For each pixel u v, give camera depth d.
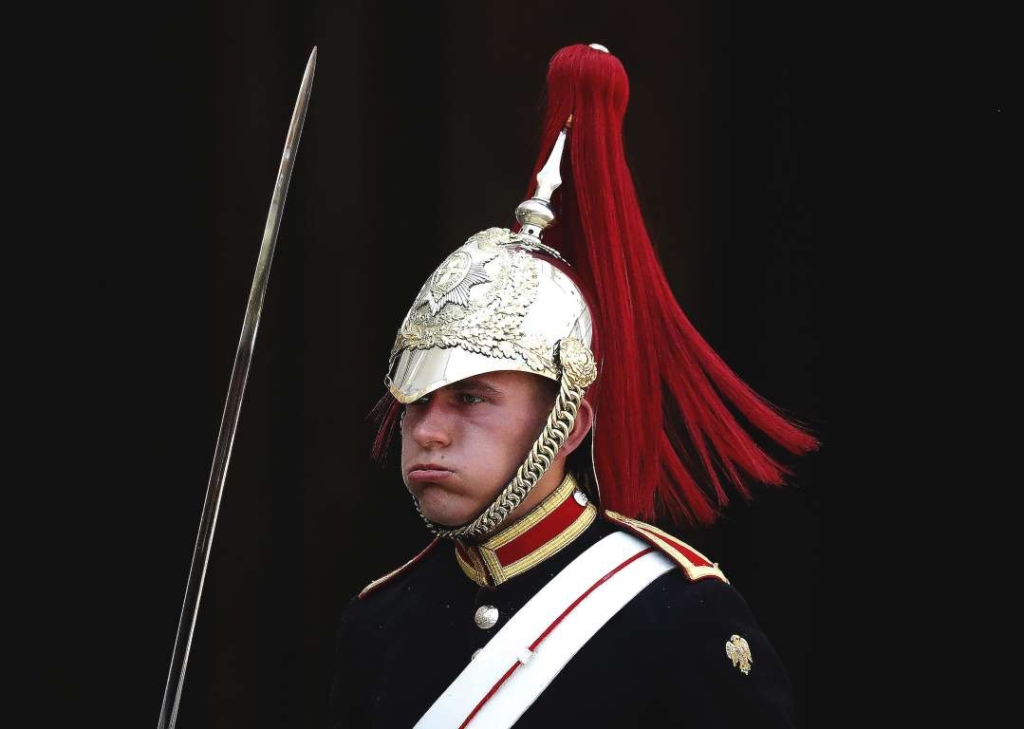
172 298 13.67
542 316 6.10
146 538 13.58
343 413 13.70
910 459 12.45
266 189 13.62
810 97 12.89
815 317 12.80
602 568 6.25
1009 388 12.11
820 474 12.69
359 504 13.72
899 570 12.48
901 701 12.45
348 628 7.10
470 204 13.59
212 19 13.59
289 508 13.68
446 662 6.41
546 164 6.70
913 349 12.46
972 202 12.24
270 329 13.66
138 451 13.62
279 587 13.65
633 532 6.39
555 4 13.58
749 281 13.10
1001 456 12.13
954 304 12.30
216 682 13.52
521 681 6.07
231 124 13.58
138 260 13.65
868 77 12.66
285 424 13.70
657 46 13.40
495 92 13.64
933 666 12.35
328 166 13.62
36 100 13.59
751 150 13.12
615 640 6.07
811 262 12.84
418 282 13.64
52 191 13.62
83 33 13.62
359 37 13.66
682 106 13.32
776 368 12.89
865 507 12.58
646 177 13.30
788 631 12.72
